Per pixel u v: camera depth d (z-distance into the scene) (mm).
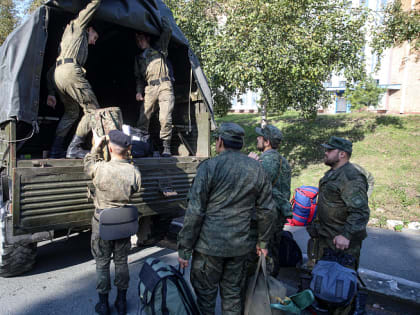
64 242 4828
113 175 2643
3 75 3266
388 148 9461
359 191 2611
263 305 2350
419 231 5184
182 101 4984
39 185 2900
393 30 7832
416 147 9250
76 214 3119
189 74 4812
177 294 2227
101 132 3482
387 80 18672
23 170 2814
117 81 6316
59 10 3473
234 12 7152
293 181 8055
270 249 3062
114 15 3830
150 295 2213
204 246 2209
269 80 7902
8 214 3074
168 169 3826
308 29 7230
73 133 5039
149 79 4566
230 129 2330
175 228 5426
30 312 2816
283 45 7000
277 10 6738
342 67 7898
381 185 7035
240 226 2221
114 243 2742
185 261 2252
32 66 3176
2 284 3334
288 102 8812
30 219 2854
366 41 8172
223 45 7043
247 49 6906
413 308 3025
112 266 3852
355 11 7918
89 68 6012
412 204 6090
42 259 4102
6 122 3086
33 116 3150
